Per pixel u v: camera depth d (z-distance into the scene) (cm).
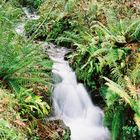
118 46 757
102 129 684
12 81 610
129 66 711
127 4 969
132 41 764
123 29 803
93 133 671
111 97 612
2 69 601
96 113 711
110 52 721
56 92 723
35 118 579
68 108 720
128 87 620
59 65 813
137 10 937
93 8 969
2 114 518
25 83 630
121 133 614
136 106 584
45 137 560
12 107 551
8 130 470
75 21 966
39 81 642
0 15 772
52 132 577
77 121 703
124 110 618
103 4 995
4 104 540
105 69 735
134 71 676
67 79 770
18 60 612
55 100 706
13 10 947
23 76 642
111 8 952
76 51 850
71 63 818
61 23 993
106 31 805
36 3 1273
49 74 715
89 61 754
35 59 658
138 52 729
